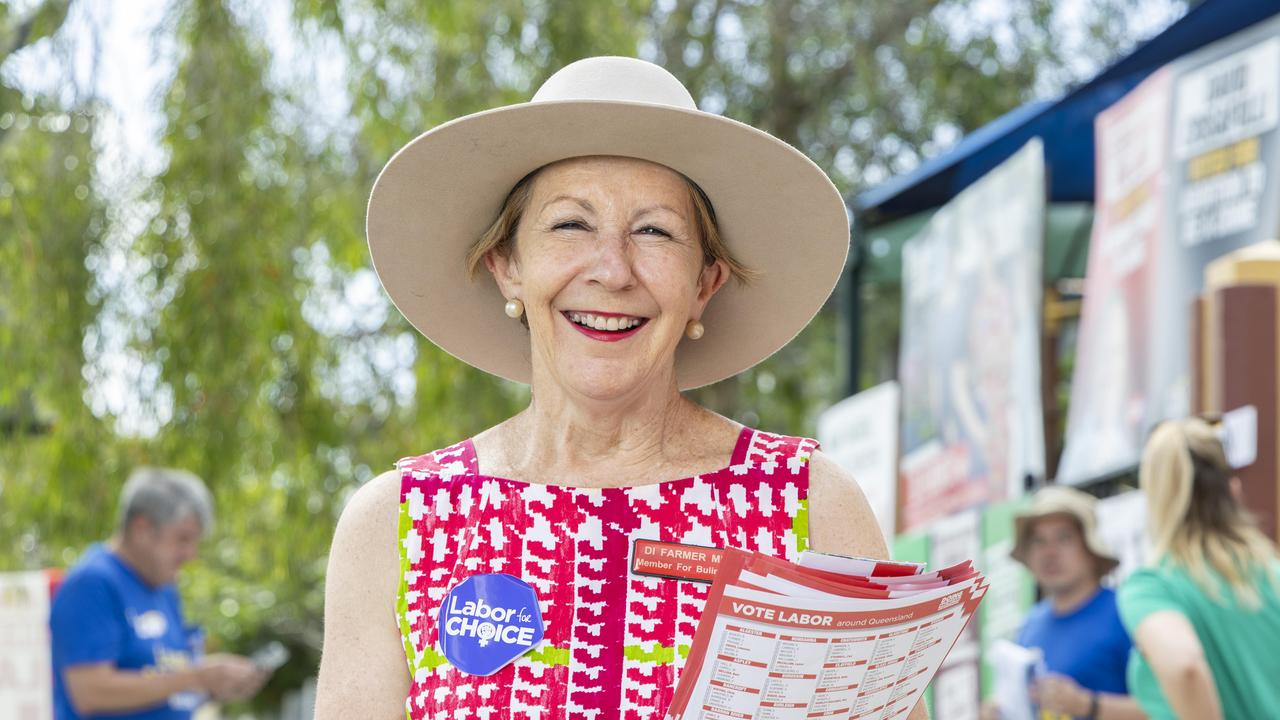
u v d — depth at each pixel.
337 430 7.64
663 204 1.96
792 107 13.04
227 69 6.95
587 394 1.93
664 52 12.59
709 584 1.90
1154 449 3.40
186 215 6.89
